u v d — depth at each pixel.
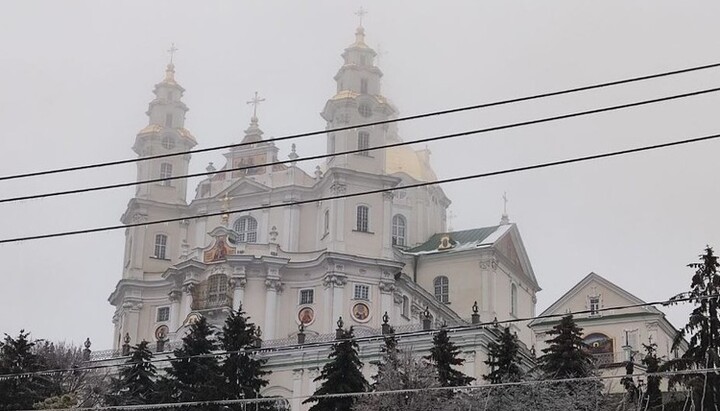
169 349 96.56
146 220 112.56
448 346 73.50
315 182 109.44
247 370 76.38
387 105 108.88
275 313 99.94
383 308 99.50
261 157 111.50
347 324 97.94
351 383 70.31
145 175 115.06
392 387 69.88
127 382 75.25
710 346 62.62
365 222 103.50
